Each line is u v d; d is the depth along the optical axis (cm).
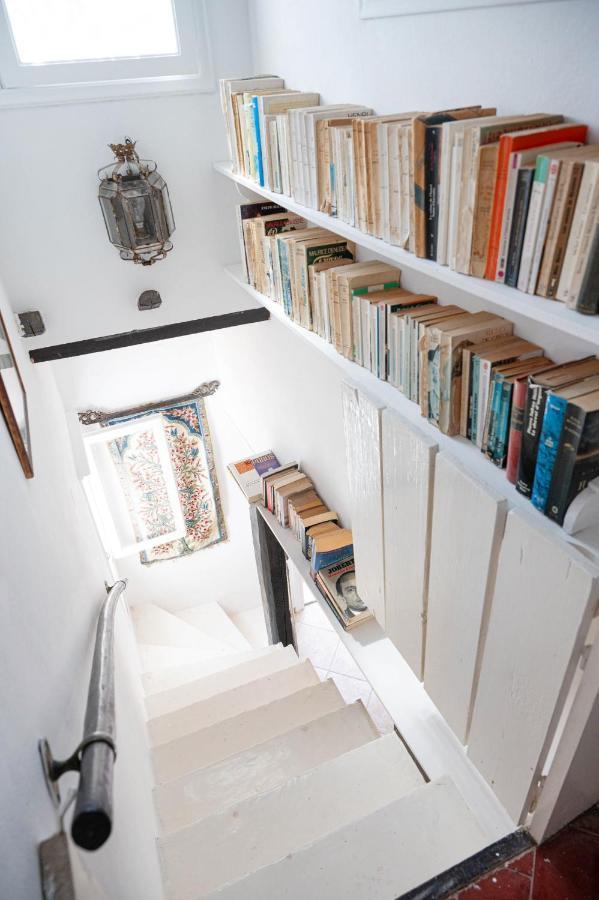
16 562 129
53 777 109
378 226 161
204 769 230
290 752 237
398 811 179
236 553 536
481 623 163
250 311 350
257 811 197
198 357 456
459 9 142
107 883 120
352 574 287
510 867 158
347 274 192
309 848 171
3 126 267
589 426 114
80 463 407
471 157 119
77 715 144
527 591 136
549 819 155
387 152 146
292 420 344
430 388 162
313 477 340
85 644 181
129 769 186
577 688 140
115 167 287
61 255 303
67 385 423
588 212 99
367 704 427
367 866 168
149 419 450
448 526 162
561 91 122
